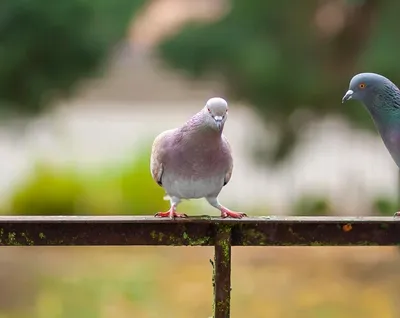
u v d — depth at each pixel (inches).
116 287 532.4
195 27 532.7
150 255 634.8
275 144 585.0
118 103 1121.4
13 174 838.5
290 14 533.6
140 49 570.9
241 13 532.7
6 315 466.6
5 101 518.0
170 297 510.6
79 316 466.6
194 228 181.6
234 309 485.1
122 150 809.5
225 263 181.6
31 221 177.8
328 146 746.2
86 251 643.5
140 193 684.7
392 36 498.9
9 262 603.8
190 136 212.8
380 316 471.5
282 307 489.1
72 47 505.7
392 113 236.4
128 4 515.8
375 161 707.4
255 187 769.6
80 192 685.9
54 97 534.6
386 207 649.6
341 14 553.0
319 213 682.8
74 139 823.1
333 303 498.0
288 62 531.2
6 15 489.4
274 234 183.5
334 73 547.2
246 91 542.3
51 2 492.4
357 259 611.2
